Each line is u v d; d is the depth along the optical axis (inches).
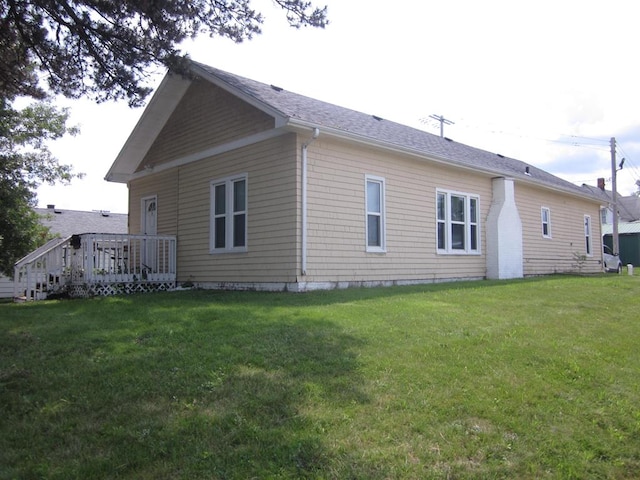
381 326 257.4
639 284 518.0
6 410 158.6
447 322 274.5
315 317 274.8
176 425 144.8
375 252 478.0
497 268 618.5
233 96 482.3
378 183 491.2
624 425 162.9
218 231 498.0
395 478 123.0
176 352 210.4
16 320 288.5
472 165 581.0
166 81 522.6
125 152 599.5
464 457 135.4
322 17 365.4
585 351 235.1
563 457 140.9
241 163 470.0
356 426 146.1
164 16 331.6
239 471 123.3
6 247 602.5
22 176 624.4
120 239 488.7
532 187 727.7
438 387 178.1
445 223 568.4
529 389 183.0
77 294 471.2
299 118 398.6
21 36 337.7
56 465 125.9
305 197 420.8
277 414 151.9
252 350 211.8
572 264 825.5
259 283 443.2
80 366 196.2
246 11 354.6
